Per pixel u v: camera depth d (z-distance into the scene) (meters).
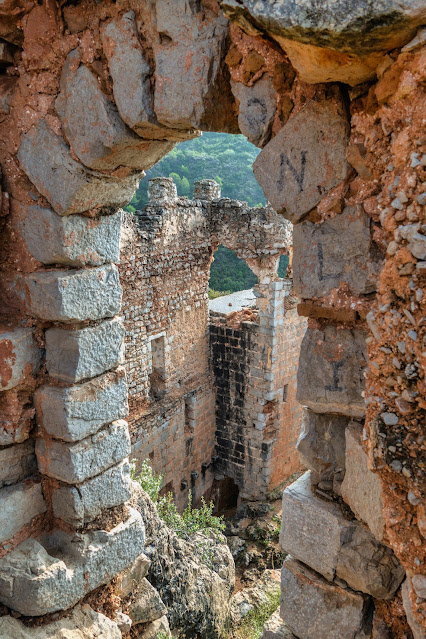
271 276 13.34
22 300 4.27
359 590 3.20
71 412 4.18
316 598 3.37
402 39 2.21
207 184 13.88
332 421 3.25
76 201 3.90
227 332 14.09
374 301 2.70
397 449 2.42
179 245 12.81
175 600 5.98
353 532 3.15
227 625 6.90
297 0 2.20
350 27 2.17
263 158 2.94
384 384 2.49
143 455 12.11
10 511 4.21
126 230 11.11
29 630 4.05
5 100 3.97
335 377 3.06
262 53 2.81
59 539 4.43
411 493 2.39
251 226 13.10
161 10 3.04
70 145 3.76
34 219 4.09
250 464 14.50
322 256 2.88
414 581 2.44
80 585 4.27
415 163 2.27
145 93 3.28
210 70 2.98
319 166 2.78
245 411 14.27
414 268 2.32
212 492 15.30
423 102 2.22
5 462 4.30
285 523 3.43
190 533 8.06
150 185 12.23
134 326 11.77
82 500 4.35
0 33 3.77
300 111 2.78
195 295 13.69
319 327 3.07
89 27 3.44
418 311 2.31
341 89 2.65
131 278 11.47
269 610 7.85
